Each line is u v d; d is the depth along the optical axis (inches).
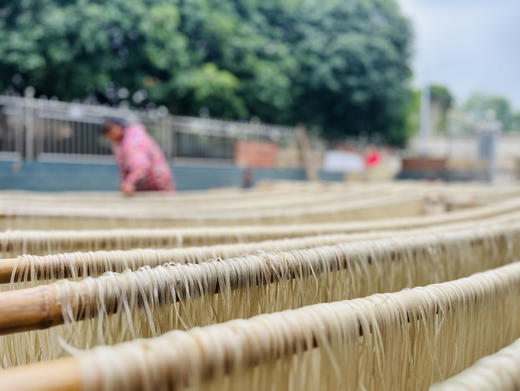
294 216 61.9
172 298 20.5
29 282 24.6
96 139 346.3
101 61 453.7
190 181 408.8
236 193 98.8
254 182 459.8
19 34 413.4
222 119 558.3
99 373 11.3
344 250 27.3
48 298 17.3
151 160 133.6
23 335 23.7
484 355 23.0
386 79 650.2
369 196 87.0
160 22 472.4
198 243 38.4
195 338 13.2
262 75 579.8
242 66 578.2
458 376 12.3
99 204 70.6
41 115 319.6
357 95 632.4
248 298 23.1
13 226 50.1
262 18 627.2
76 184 332.2
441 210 91.7
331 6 652.1
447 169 541.0
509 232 37.3
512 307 24.4
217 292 21.9
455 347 21.3
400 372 18.8
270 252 25.2
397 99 674.8
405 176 569.3
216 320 22.0
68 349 12.8
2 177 299.7
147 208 66.9
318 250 26.5
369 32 658.2
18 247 33.0
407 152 783.1
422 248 31.2
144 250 27.3
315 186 138.6
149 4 484.1
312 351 16.0
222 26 547.2
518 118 1957.4
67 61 428.8
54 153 326.0
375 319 17.7
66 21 416.8
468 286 21.9
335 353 16.2
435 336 20.1
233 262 23.0
